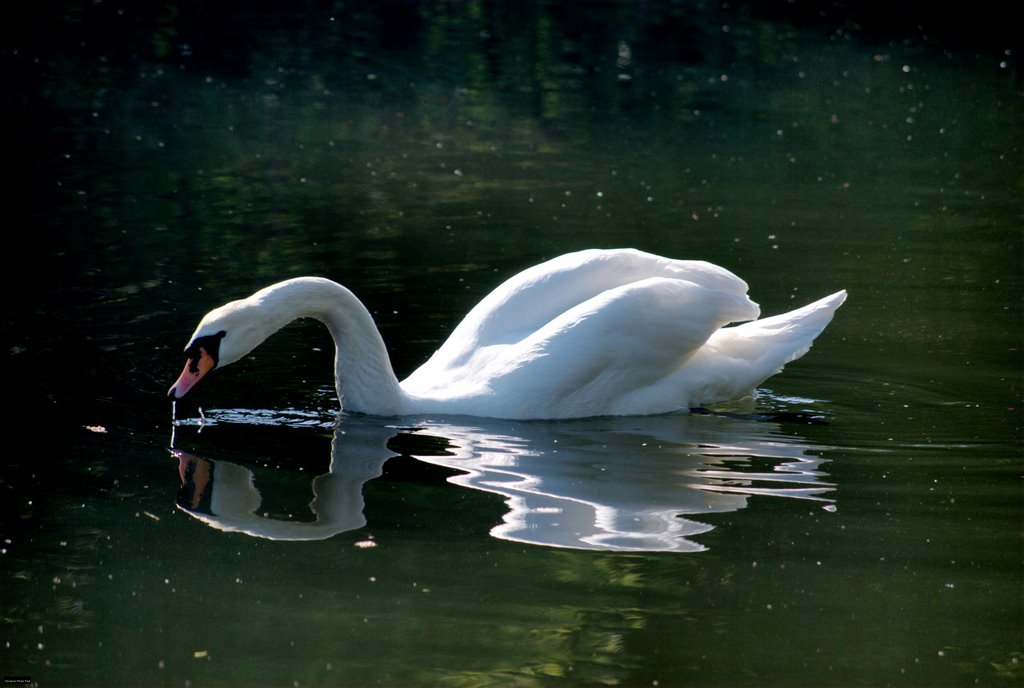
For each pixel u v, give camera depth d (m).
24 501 10.67
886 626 8.64
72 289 17.16
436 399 13.00
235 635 8.55
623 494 10.83
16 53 34.28
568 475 11.27
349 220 21.19
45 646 8.43
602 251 13.73
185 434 12.30
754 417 13.02
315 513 10.45
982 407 13.13
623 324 12.90
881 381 14.02
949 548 9.77
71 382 13.70
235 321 12.60
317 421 12.77
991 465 11.50
